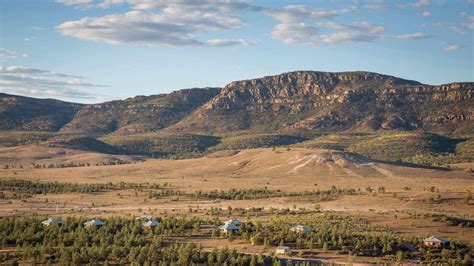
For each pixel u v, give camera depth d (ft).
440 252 501.15
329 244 508.94
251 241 526.57
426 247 512.63
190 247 481.87
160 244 515.50
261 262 447.83
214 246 515.50
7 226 554.87
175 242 517.55
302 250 497.87
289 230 551.18
